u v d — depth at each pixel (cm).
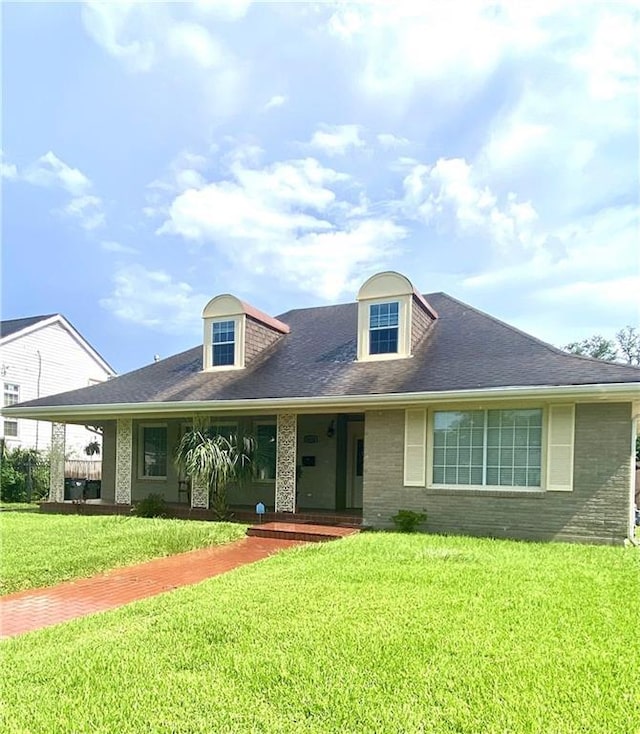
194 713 331
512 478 1046
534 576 646
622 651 420
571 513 980
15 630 527
